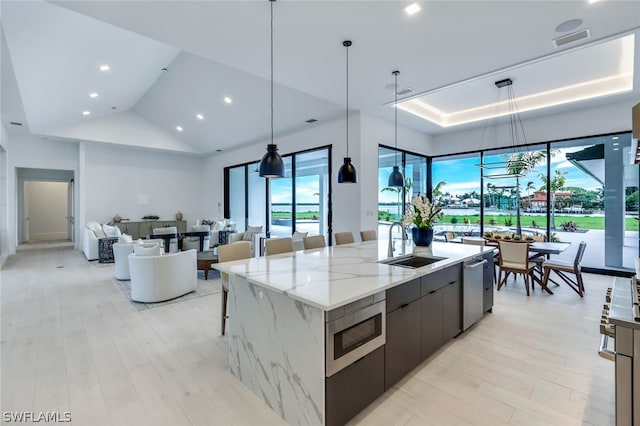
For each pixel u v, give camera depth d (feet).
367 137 18.89
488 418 6.12
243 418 6.24
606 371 7.77
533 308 12.44
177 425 6.01
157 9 8.46
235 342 7.70
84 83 18.66
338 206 19.79
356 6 8.41
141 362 8.38
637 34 9.73
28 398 6.79
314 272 7.44
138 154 30.94
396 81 13.58
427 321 8.18
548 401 6.63
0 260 20.57
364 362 6.19
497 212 21.70
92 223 25.02
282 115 20.07
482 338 9.70
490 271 11.76
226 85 19.17
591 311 12.05
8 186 24.99
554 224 19.30
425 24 9.27
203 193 35.22
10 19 10.21
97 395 6.91
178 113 25.35
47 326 10.81
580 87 16.17
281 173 10.07
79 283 16.61
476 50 10.84
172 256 13.84
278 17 8.89
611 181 17.49
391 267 8.07
